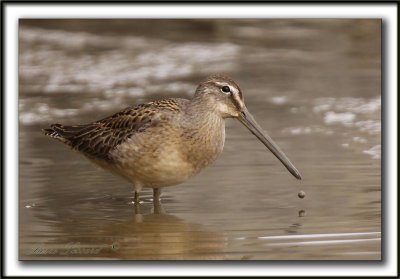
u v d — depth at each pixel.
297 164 16.25
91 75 24.17
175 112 14.05
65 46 26.66
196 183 15.37
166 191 15.02
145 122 14.05
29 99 22.02
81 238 12.70
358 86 22.41
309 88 22.48
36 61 25.30
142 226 13.18
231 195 14.59
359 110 20.33
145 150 14.01
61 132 15.34
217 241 12.27
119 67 24.80
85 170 16.48
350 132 18.59
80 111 20.80
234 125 19.62
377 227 12.72
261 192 14.67
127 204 14.48
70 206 14.30
